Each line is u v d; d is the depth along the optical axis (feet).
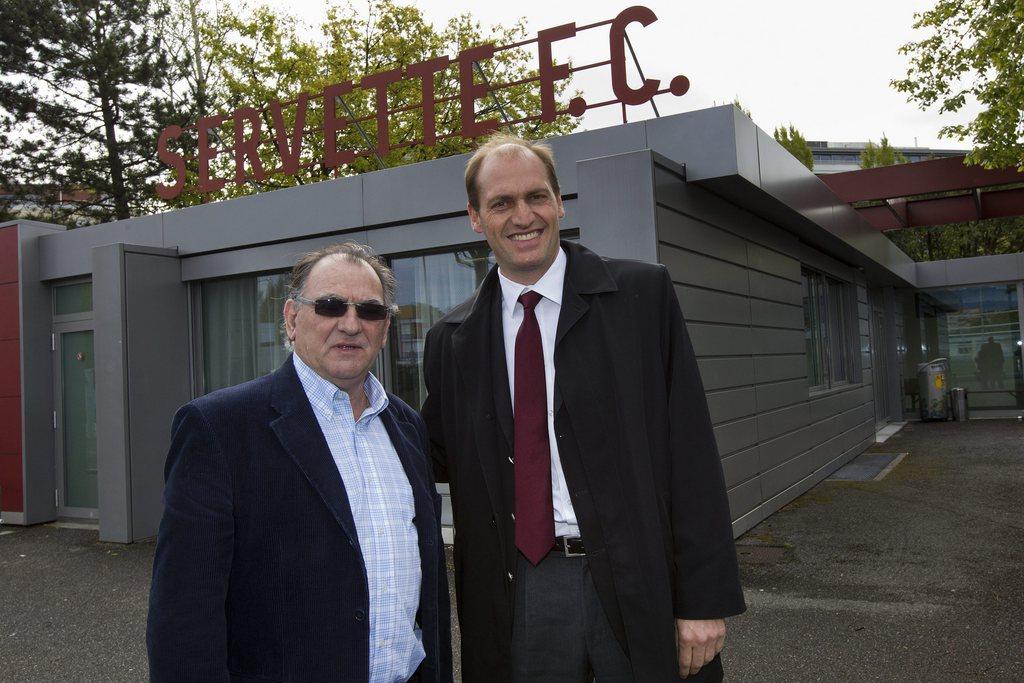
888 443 40.75
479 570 6.34
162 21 75.72
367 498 5.53
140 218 25.99
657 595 5.81
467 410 6.54
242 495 5.10
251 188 62.69
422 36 65.51
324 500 5.21
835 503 24.23
